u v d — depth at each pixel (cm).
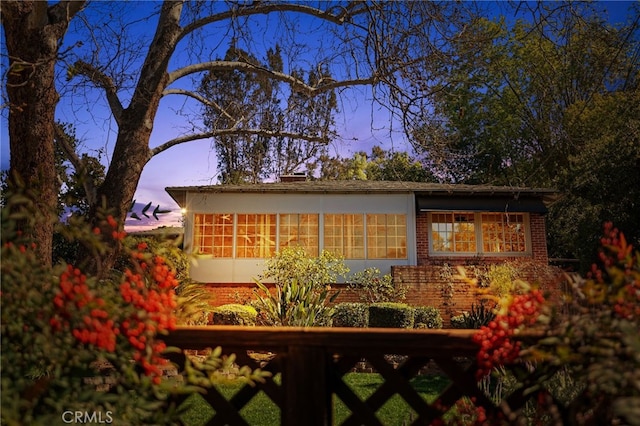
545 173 2356
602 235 1617
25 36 533
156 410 265
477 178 2733
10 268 229
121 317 247
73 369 234
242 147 1020
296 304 1148
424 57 704
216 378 258
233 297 1605
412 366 292
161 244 283
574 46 728
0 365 216
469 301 1514
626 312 221
